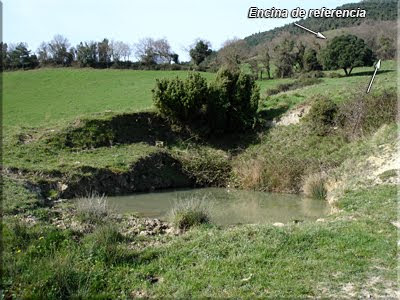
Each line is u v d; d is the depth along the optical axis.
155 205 17.14
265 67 46.59
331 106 24.75
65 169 18.34
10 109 36.44
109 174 19.77
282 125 26.67
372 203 13.66
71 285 7.43
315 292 7.24
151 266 8.43
